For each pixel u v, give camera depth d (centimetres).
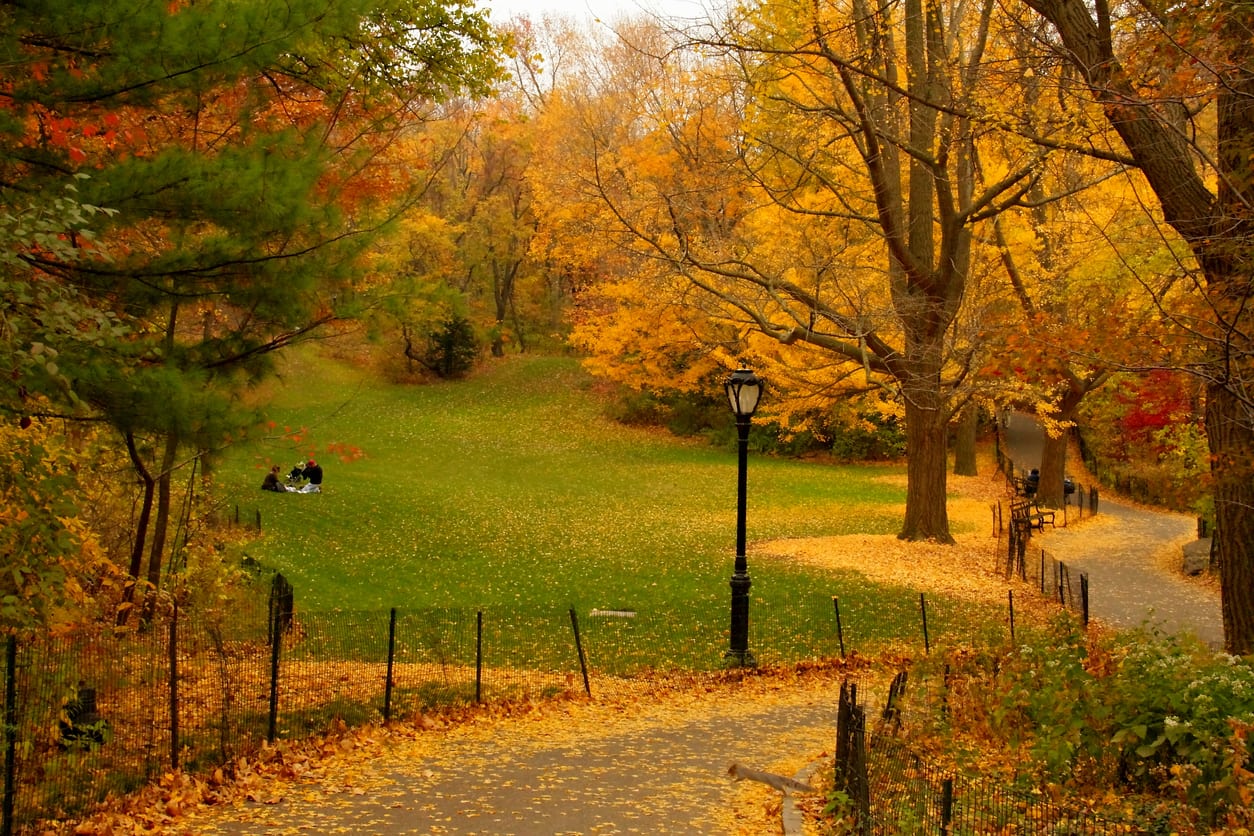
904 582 2333
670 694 1471
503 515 3250
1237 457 924
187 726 1038
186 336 1309
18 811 779
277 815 838
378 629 1667
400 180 1433
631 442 5147
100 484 1403
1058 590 2225
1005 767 847
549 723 1271
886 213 2331
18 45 783
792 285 2377
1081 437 5375
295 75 1281
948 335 2602
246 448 878
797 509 3669
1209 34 813
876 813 718
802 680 1576
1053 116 1386
